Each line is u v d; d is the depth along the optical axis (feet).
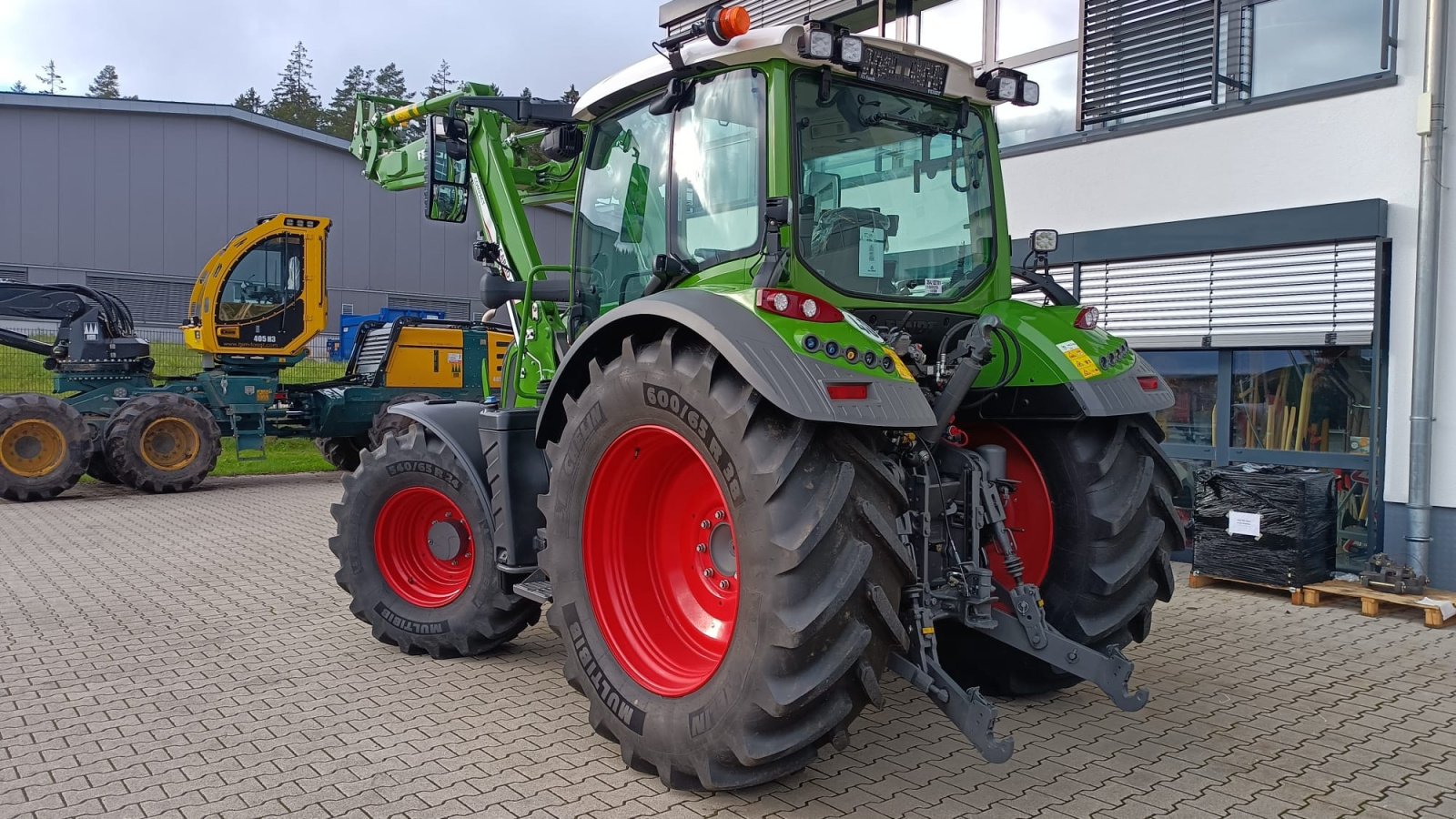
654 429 11.32
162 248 92.17
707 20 11.43
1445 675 15.55
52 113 87.40
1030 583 13.75
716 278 12.10
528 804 10.87
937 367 12.43
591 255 14.70
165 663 15.98
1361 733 13.10
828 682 9.87
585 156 14.84
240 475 43.01
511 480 14.78
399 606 16.47
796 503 10.01
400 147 22.50
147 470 36.22
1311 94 21.09
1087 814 10.75
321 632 17.87
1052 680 14.01
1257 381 22.68
